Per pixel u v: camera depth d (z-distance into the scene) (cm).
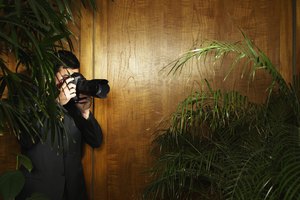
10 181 137
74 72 193
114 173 233
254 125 188
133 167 232
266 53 229
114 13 232
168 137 207
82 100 199
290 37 228
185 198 213
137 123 232
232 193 157
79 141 206
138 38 232
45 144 191
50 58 166
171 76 231
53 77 157
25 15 161
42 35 158
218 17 230
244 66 220
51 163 192
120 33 232
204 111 200
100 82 189
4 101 157
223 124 199
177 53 230
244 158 171
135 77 232
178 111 212
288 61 228
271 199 151
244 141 186
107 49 232
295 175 149
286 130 172
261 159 167
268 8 229
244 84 230
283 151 163
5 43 164
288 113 190
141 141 232
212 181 182
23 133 184
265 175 158
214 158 184
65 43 229
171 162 188
